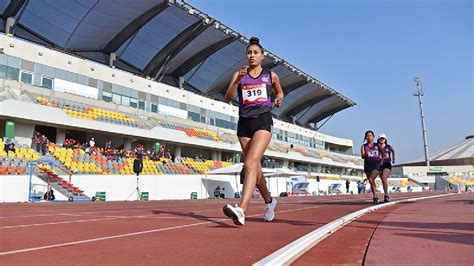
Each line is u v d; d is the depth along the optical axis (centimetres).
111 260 227
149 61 4200
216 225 434
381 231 358
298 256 240
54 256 239
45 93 2619
